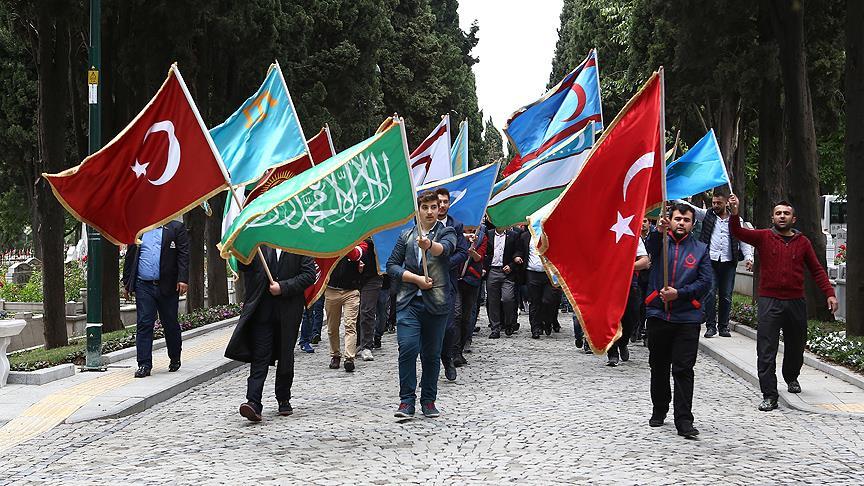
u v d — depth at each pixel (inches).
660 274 334.6
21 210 1670.8
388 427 351.6
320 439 330.6
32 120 1098.1
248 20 818.2
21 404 388.2
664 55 1086.4
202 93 821.9
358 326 577.6
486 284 678.5
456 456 303.6
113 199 416.8
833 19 874.8
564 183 526.6
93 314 483.8
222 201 916.6
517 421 361.4
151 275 468.4
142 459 300.5
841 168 1557.6
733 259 636.1
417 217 366.3
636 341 640.4
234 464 292.7
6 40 1052.5
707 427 346.0
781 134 864.9
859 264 569.9
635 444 317.4
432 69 1627.7
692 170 628.4
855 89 580.4
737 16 846.5
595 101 622.8
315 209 359.3
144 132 411.5
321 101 1007.6
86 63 783.1
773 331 387.5
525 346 620.4
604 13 1406.3
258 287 365.1
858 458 295.6
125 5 682.2
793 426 347.6
